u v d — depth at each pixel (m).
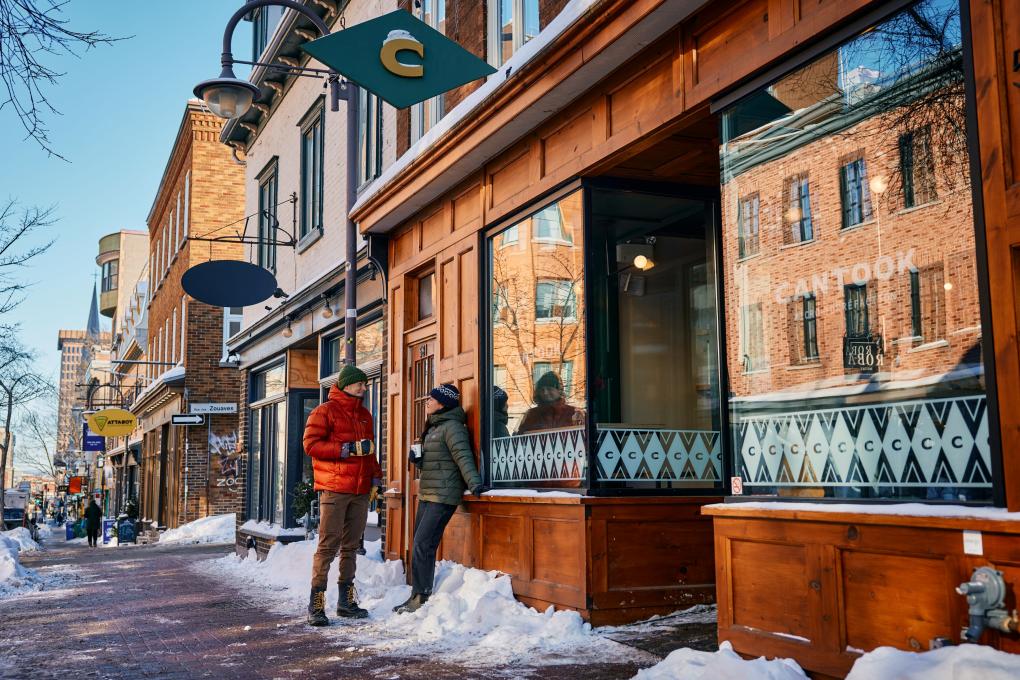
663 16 5.69
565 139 7.23
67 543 36.72
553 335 7.37
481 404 8.35
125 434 33.75
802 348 4.85
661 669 4.80
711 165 6.88
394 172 9.91
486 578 7.67
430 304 9.93
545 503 7.12
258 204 18.39
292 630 7.31
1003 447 3.72
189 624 7.85
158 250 37.06
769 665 4.40
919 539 3.98
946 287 4.08
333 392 7.88
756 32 5.23
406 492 9.91
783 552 4.75
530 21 8.16
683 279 7.37
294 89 16.25
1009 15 3.81
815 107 4.85
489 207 8.41
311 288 13.84
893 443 4.29
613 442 6.88
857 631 4.29
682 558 6.93
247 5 8.91
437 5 10.21
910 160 4.30
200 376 27.25
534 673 5.41
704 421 7.30
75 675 5.79
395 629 7.13
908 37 4.32
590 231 7.03
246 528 16.47
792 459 4.86
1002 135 3.79
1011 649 3.56
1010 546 3.60
